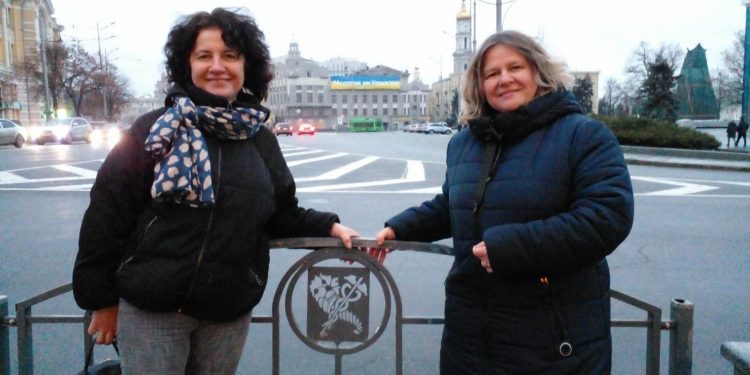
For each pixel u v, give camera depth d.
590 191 1.93
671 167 20.62
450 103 109.12
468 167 2.20
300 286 5.45
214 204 1.97
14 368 3.81
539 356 2.02
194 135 1.96
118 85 71.62
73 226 8.39
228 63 2.18
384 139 44.31
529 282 2.03
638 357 4.09
